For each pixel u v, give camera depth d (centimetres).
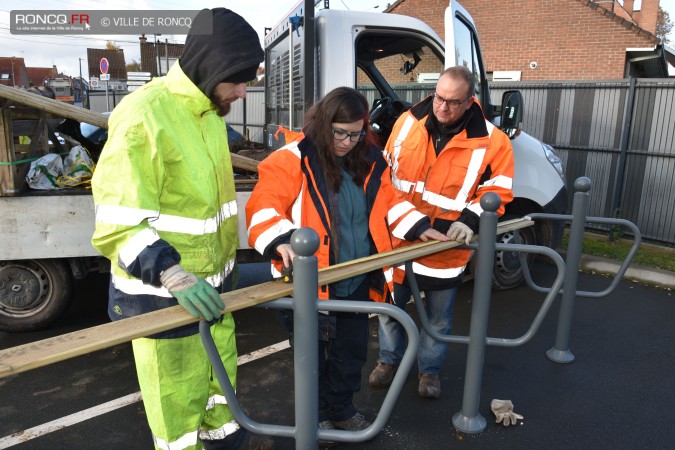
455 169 267
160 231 171
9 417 286
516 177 450
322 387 246
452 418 281
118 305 177
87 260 363
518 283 491
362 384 318
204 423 209
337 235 221
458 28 374
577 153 695
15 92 288
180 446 186
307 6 350
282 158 215
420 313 264
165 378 179
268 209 201
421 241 249
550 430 277
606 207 675
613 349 374
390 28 384
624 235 666
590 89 674
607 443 267
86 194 337
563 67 1486
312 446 176
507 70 1548
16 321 366
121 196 153
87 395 309
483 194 245
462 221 249
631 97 633
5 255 330
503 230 263
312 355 166
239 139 504
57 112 301
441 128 267
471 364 266
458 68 250
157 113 161
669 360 359
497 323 416
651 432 277
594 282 523
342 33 365
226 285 201
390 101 435
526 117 735
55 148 395
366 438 173
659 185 626
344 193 222
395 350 303
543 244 496
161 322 146
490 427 278
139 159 157
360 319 233
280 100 447
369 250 231
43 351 130
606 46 1431
